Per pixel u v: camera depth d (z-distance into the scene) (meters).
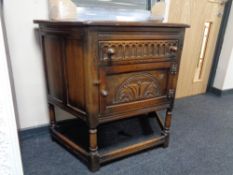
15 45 1.19
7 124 0.73
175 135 1.51
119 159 1.21
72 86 1.02
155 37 1.01
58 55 1.04
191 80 2.32
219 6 2.15
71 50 0.94
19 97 1.29
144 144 1.23
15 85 1.25
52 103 1.25
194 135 1.52
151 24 0.96
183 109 2.00
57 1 1.06
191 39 2.10
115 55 0.92
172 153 1.29
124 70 0.97
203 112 1.95
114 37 0.89
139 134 1.49
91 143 1.04
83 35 0.84
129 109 1.07
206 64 2.36
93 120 0.97
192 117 1.83
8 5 1.12
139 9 1.51
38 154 1.23
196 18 2.04
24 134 1.36
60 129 1.48
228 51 2.27
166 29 1.03
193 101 2.24
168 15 1.82
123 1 1.42
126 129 1.56
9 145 0.76
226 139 1.50
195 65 2.28
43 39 1.14
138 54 0.99
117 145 1.33
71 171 1.10
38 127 1.41
